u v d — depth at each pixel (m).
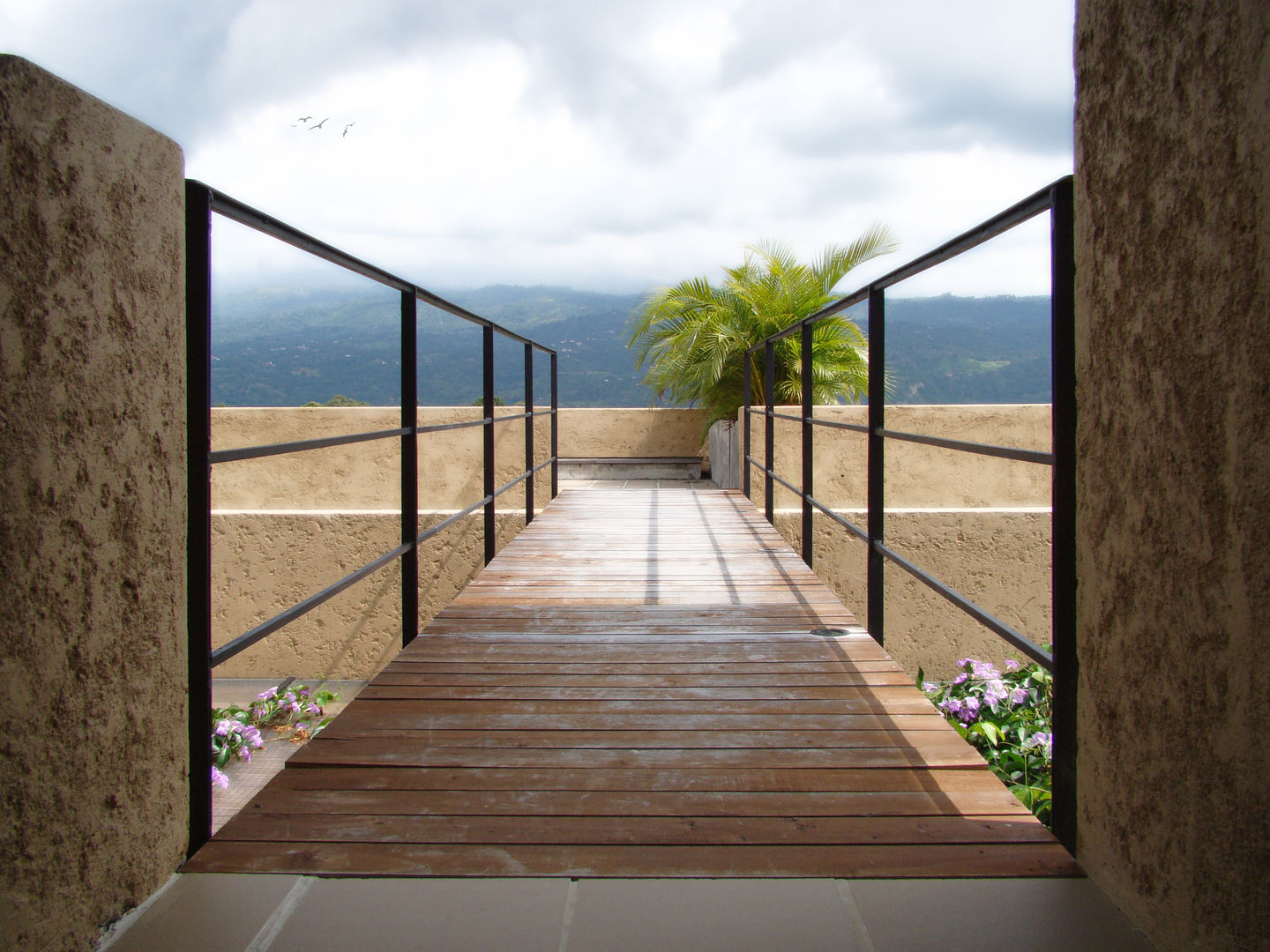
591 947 1.00
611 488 6.39
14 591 0.85
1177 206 0.90
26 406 0.86
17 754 0.86
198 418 1.21
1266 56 0.76
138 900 1.07
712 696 1.87
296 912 1.07
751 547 3.74
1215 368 0.85
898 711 1.78
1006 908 1.07
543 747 1.59
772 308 7.39
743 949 1.00
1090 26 1.10
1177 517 0.92
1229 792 0.84
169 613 1.12
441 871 1.16
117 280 1.00
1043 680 2.70
